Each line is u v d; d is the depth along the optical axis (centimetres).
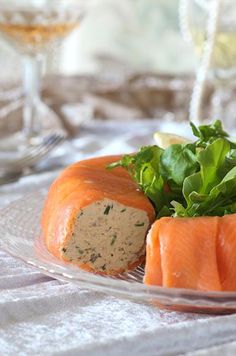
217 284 58
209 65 119
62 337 55
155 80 153
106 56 274
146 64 275
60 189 69
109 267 68
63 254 66
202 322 55
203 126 73
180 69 272
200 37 118
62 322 58
